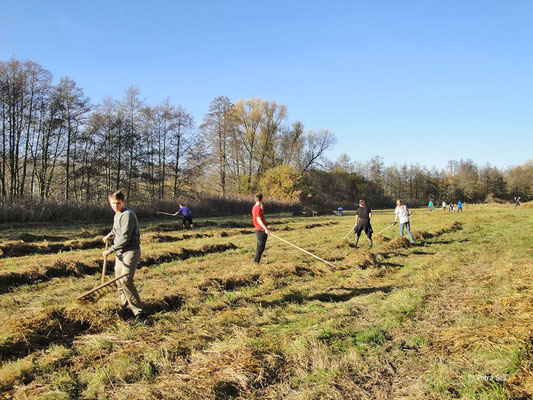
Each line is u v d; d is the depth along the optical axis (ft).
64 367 13.01
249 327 16.44
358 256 31.73
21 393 11.34
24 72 94.53
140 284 23.85
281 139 185.16
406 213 44.16
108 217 81.20
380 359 13.21
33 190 106.73
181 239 48.80
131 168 122.72
